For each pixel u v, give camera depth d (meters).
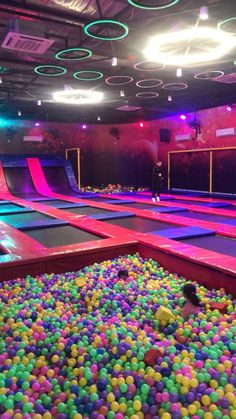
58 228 6.82
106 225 6.70
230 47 6.10
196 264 4.41
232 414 2.17
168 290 4.12
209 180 13.49
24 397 2.34
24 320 3.42
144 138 16.36
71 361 2.82
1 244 5.21
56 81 10.53
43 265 4.69
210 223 6.80
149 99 12.88
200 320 3.39
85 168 17.31
